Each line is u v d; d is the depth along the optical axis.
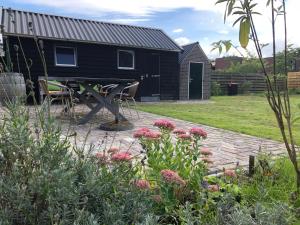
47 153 1.19
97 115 6.56
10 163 1.21
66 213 1.06
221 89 17.42
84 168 1.34
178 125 5.70
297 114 1.95
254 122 6.25
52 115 1.40
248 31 1.51
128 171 1.56
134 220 1.26
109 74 10.83
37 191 1.08
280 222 1.26
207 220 1.51
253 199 1.77
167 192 1.63
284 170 2.25
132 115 6.96
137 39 11.39
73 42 10.05
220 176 2.25
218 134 4.82
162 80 12.16
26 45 9.12
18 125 1.21
